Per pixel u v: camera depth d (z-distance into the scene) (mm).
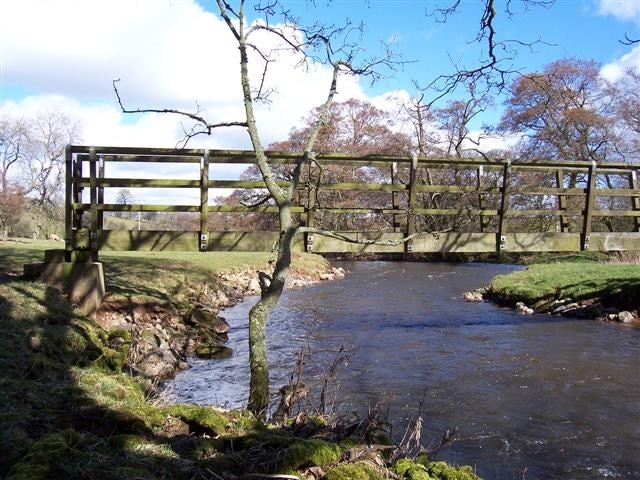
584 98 33031
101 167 9844
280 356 10820
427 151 31328
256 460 3965
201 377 9125
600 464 5875
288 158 9727
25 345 6555
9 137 58250
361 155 9891
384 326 14078
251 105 6844
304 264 29516
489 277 28156
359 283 25688
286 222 6719
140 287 13344
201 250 9852
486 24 6773
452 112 27281
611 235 11453
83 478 3338
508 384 8781
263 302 6500
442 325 14195
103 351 7699
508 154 36812
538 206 27297
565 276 18234
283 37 7195
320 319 13766
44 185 60188
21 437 3828
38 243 31984
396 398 8039
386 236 10336
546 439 6543
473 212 10703
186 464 3797
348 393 8258
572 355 10641
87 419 4578
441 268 35094
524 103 32625
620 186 31016
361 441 4629
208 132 6980
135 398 5480
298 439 4336
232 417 5125
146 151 9688
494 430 6824
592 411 7496
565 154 35156
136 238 9898
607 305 15188
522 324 14180
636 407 7648
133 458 3775
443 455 6055
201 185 9688
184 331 11875
